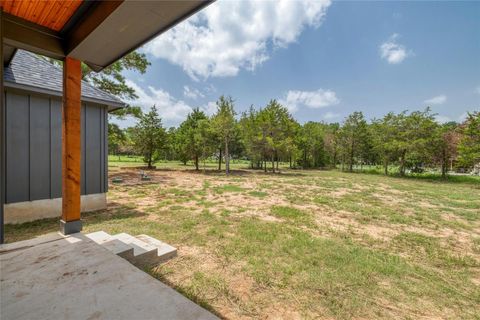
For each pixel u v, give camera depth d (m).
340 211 6.01
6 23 2.15
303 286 2.39
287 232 4.14
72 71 2.58
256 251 3.26
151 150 19.39
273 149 18.47
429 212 6.11
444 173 16.95
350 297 2.23
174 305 1.36
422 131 17.19
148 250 2.73
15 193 4.21
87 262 1.88
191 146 18.31
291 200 7.31
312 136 26.31
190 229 4.16
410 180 15.30
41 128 4.54
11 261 1.88
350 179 14.65
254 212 5.64
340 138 23.62
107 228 4.00
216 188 9.52
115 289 1.50
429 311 2.08
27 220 4.33
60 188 4.79
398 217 5.47
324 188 10.29
